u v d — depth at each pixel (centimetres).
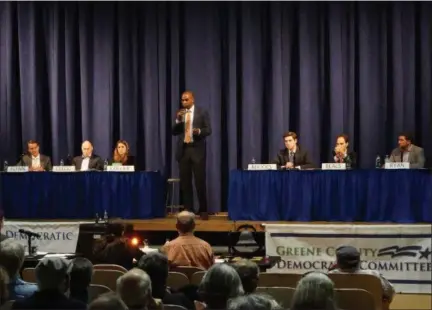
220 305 358
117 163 902
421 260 773
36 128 1037
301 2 1006
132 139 1034
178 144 888
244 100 1016
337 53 1000
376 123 1001
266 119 1028
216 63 1018
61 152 1035
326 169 825
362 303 445
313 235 786
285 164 892
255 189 839
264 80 1024
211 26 1018
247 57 1013
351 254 522
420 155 876
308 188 827
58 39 1031
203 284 362
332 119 1004
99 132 1030
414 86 995
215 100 1018
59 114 1034
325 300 329
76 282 405
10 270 426
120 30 1027
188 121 882
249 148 1014
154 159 1028
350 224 794
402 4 992
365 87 998
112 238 597
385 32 997
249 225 768
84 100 1028
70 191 859
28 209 862
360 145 1002
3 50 1037
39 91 1042
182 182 884
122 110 1030
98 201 858
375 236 777
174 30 1020
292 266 790
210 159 1017
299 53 1010
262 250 810
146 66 1025
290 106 1028
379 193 816
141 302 336
